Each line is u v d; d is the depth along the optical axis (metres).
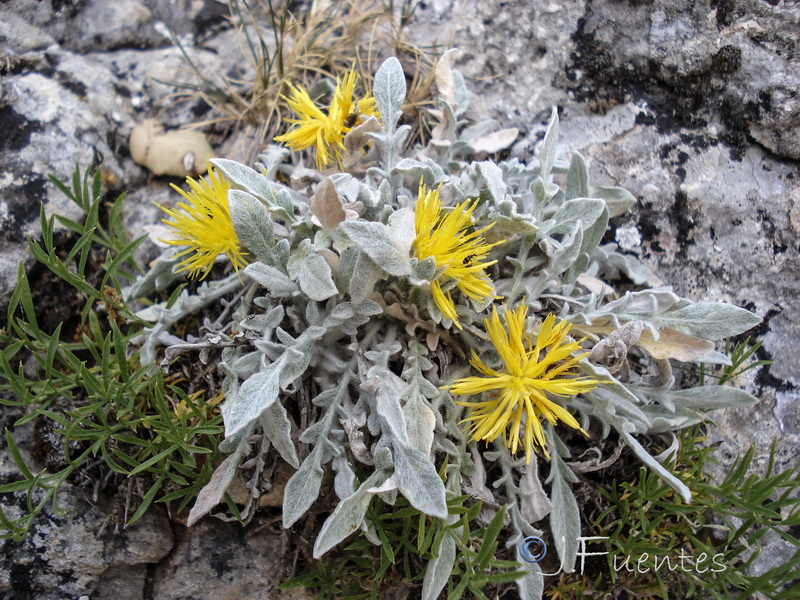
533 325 0.20
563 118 0.25
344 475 0.18
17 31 0.24
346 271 0.18
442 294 0.18
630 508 0.21
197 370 0.21
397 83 0.21
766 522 0.20
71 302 0.22
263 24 0.27
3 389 0.20
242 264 0.21
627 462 0.21
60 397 0.21
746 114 0.23
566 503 0.20
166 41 0.27
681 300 0.19
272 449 0.20
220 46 0.27
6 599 0.19
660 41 0.24
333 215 0.18
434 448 0.19
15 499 0.19
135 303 0.23
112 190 0.24
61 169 0.22
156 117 0.25
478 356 0.20
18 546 0.19
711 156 0.24
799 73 0.22
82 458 0.18
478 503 0.17
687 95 0.24
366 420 0.18
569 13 0.25
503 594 0.21
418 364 0.19
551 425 0.20
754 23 0.23
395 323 0.20
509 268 0.21
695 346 0.19
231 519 0.19
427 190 0.20
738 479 0.21
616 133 0.24
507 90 0.25
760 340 0.23
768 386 0.22
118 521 0.20
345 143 0.21
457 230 0.17
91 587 0.19
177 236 0.22
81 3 0.26
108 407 0.19
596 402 0.19
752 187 0.23
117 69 0.26
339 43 0.26
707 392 0.20
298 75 0.26
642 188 0.24
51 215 0.21
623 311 0.20
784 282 0.23
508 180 0.22
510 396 0.17
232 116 0.26
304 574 0.20
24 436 0.20
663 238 0.23
